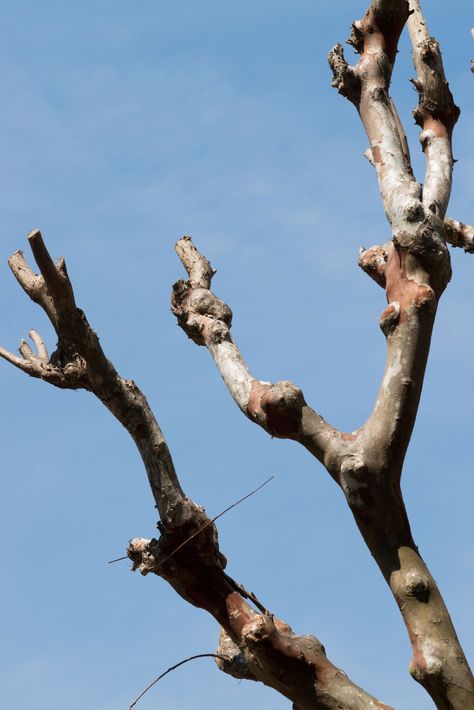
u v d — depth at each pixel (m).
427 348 10.15
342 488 10.04
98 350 10.70
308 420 10.23
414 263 10.35
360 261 11.09
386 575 9.86
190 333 11.75
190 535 10.64
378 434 9.95
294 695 9.98
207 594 10.62
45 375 10.95
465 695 9.41
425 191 10.98
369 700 9.84
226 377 10.98
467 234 12.88
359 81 11.60
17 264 11.05
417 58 11.71
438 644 9.52
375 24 11.83
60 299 10.52
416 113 11.70
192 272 12.19
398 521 9.93
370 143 11.27
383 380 10.10
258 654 10.04
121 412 10.74
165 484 10.70
